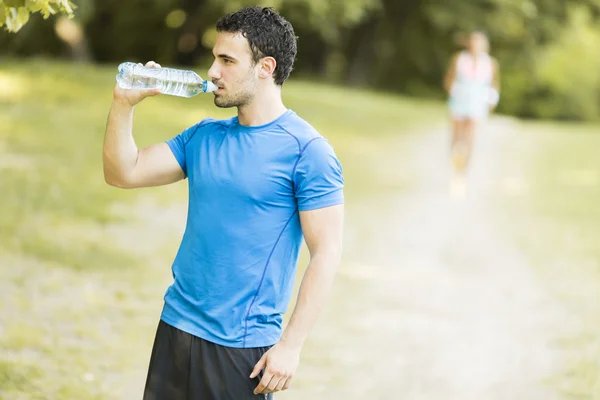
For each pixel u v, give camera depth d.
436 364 7.39
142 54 40.56
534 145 24.73
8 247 9.28
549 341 8.08
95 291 8.39
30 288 8.19
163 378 3.83
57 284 8.39
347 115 25.30
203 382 3.77
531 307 9.15
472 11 41.44
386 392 6.73
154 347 3.90
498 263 10.95
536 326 8.51
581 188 17.39
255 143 3.77
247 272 3.75
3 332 7.02
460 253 11.34
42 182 12.37
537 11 43.09
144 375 6.60
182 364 3.79
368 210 13.62
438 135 24.44
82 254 9.46
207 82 3.75
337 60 43.53
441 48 44.19
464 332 8.26
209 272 3.77
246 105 3.79
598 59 48.62
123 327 7.57
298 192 3.77
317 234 3.76
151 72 3.75
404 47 43.84
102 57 40.59
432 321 8.55
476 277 10.25
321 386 6.77
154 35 39.75
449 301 9.21
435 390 6.84
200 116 20.45
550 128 32.53
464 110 15.54
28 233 9.88
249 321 3.76
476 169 18.95
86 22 34.56
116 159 3.85
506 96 47.91
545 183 17.81
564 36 45.03
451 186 15.98
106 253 9.63
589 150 24.53
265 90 3.79
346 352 7.56
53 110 18.67
